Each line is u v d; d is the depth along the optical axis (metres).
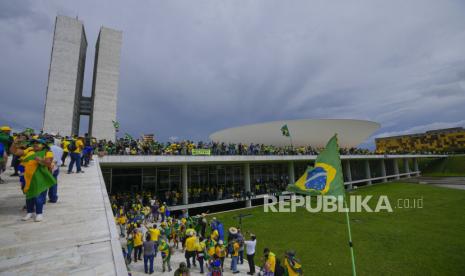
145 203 17.53
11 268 3.06
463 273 8.59
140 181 21.53
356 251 10.97
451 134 75.56
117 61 38.56
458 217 16.72
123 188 20.64
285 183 29.20
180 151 20.09
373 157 40.38
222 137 46.22
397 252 10.72
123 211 14.12
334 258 10.20
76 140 9.53
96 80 36.78
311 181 7.04
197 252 8.53
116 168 20.58
